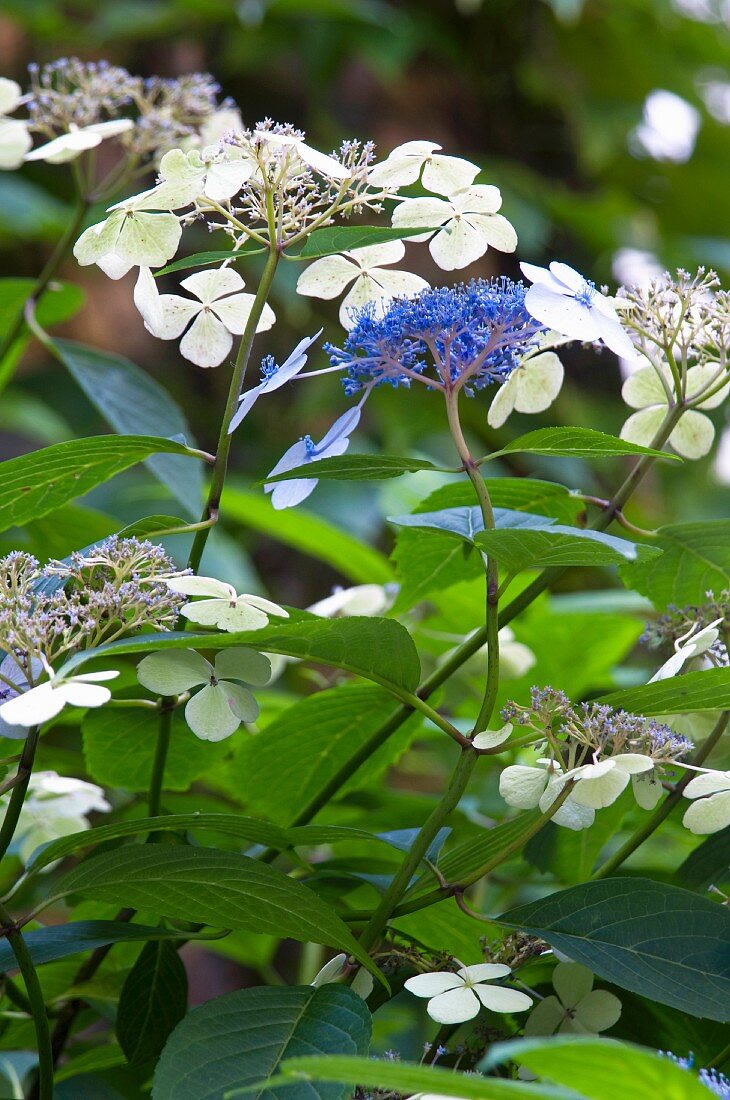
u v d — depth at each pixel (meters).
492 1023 1.40
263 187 1.36
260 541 3.07
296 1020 1.33
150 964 1.43
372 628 1.34
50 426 3.23
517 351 1.39
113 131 1.48
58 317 1.67
